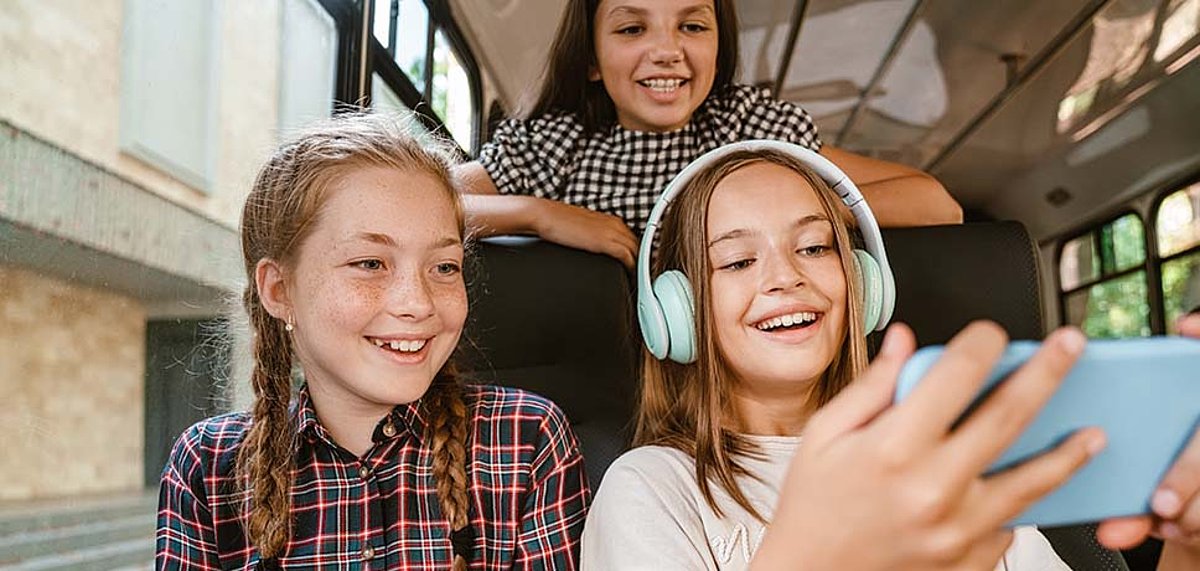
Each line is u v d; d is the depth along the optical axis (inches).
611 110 81.7
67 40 55.7
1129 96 204.2
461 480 44.4
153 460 61.4
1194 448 16.1
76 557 56.1
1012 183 266.2
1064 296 265.4
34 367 53.6
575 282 59.4
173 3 66.0
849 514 12.6
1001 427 12.1
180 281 64.3
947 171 260.1
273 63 75.3
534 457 46.9
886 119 219.0
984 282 59.1
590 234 69.0
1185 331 19.0
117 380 60.4
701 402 45.3
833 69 188.2
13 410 52.0
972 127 225.3
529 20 116.4
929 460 12.2
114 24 60.2
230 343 62.7
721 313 45.2
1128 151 222.4
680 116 77.3
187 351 63.2
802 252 45.2
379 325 40.8
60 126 55.2
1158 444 16.1
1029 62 186.9
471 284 58.8
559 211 70.7
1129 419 15.8
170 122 65.8
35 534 53.6
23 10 51.9
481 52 116.6
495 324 58.6
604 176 77.3
